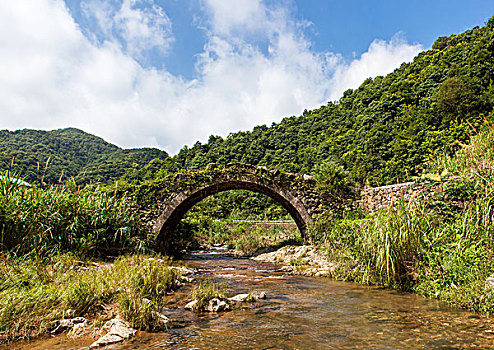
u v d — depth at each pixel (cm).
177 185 1453
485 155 785
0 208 744
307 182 1451
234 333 399
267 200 4072
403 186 1115
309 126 6412
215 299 537
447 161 919
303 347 348
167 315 490
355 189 1423
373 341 366
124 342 363
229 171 1452
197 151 6297
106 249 1052
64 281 573
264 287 750
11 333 370
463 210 697
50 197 915
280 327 425
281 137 6231
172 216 1461
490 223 600
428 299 589
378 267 718
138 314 428
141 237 1327
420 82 4778
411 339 372
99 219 1045
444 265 596
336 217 1355
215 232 2466
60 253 793
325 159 4600
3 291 447
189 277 891
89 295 473
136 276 605
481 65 3419
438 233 655
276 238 1894
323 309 526
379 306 541
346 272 827
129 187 1456
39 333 382
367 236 764
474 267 554
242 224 2595
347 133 5069
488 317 461
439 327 417
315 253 1198
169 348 345
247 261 1404
